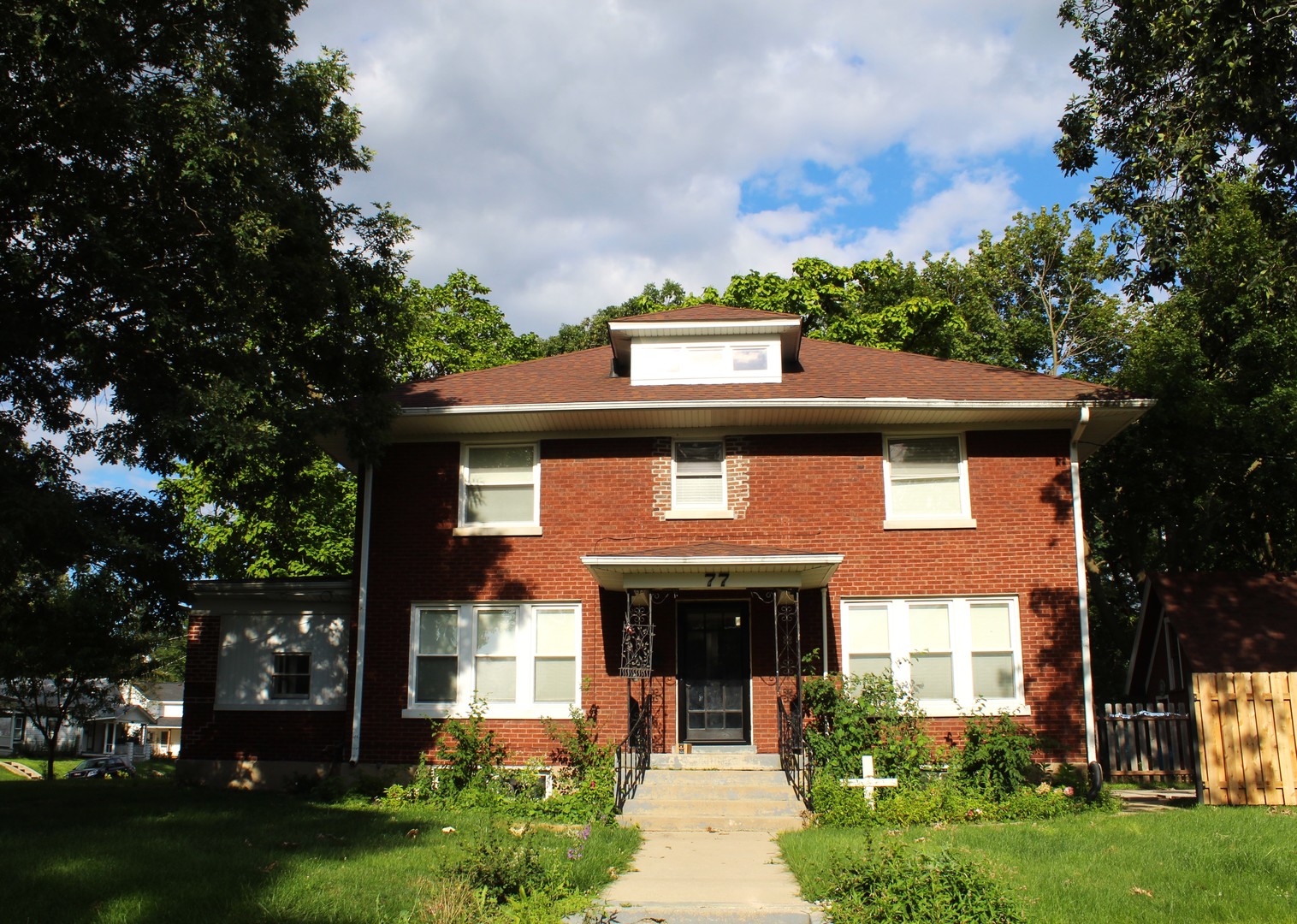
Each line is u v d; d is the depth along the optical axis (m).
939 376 19.89
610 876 10.59
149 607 17.25
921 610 18.31
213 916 8.37
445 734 18.16
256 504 19.59
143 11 14.88
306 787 18.48
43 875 9.52
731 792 15.66
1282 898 9.08
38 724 30.31
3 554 13.02
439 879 9.21
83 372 15.11
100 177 14.94
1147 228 15.80
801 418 18.58
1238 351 26.95
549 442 19.28
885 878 8.75
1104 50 16.66
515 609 18.75
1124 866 10.35
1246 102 14.98
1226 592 21.70
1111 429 19.31
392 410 17.66
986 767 15.95
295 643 19.69
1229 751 15.16
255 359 15.93
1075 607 17.95
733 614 18.64
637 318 20.70
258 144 15.10
